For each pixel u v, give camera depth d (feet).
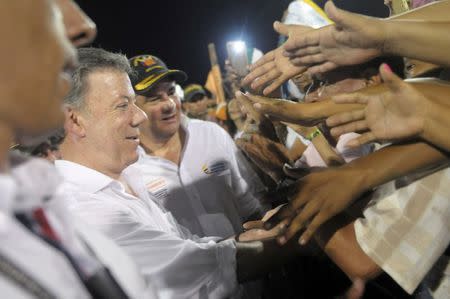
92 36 2.58
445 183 3.84
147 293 3.14
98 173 5.22
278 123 5.20
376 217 4.09
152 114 7.75
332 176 3.82
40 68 2.20
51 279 2.19
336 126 3.50
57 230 2.58
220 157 8.00
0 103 2.14
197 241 6.44
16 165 2.39
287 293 6.12
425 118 3.25
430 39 3.31
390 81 3.21
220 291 5.22
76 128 5.21
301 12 5.53
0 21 2.10
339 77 4.17
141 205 5.63
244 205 8.10
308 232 3.92
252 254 5.41
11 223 2.10
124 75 5.33
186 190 7.82
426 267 3.92
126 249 5.04
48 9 2.24
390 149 3.69
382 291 5.43
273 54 4.12
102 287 2.78
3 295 2.03
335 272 5.72
